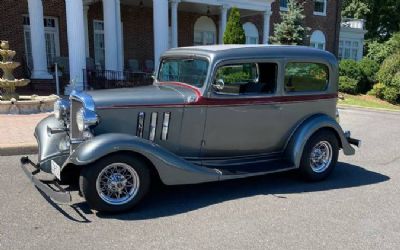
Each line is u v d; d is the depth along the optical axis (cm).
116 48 1527
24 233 384
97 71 1384
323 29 2611
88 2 1691
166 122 474
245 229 404
